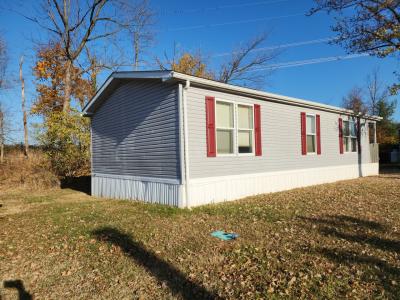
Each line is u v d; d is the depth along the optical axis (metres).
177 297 3.53
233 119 9.56
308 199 9.05
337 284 3.63
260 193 10.34
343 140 15.02
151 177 9.32
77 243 5.61
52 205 9.91
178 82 8.24
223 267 4.25
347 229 5.77
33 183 15.29
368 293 3.43
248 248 4.91
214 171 8.92
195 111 8.50
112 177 11.38
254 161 10.20
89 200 10.99
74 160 16.19
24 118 25.42
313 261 4.30
